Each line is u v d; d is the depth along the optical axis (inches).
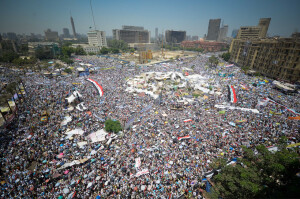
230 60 5812.0
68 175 1154.0
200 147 1416.1
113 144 1496.1
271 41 3747.5
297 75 3024.1
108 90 2827.3
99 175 1147.3
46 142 1478.8
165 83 3371.1
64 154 1346.0
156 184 1066.7
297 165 653.9
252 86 2987.2
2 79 3378.4
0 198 977.5
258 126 1685.5
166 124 1793.8
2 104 2329.0
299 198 550.9
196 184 1071.6
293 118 1800.0
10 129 1691.7
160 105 2300.7
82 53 7667.3
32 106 2191.2
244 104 2250.2
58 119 1871.3
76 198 989.8
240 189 732.0
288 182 661.9
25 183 1079.6
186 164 1234.0
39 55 6269.7
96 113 2031.3
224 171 870.4
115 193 1019.3
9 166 1205.7
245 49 4699.8
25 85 3014.3
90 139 1550.2
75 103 2271.2
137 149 1409.9
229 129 1667.1
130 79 3545.8
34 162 1285.7
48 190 1051.3
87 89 2844.5
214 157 1296.8
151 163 1249.4
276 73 3447.3
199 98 2549.2
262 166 767.7
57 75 3848.4
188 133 1619.1
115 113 2052.2
